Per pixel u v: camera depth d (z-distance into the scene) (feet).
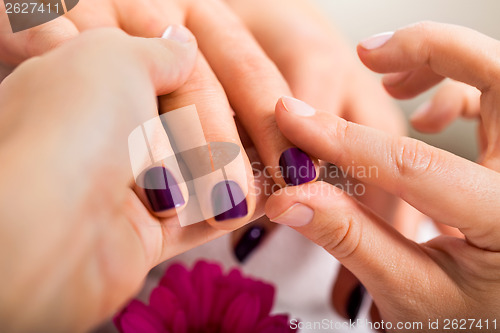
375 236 0.86
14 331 0.68
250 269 1.16
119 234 0.76
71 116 0.72
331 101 1.11
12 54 0.90
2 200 0.68
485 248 0.85
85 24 0.97
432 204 0.84
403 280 0.87
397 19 1.49
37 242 0.68
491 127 0.92
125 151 0.76
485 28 1.42
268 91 0.92
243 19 1.16
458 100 1.19
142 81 0.79
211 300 0.95
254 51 0.96
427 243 0.93
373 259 0.86
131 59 0.78
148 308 0.91
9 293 0.68
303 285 1.16
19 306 0.68
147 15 0.98
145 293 1.05
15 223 0.68
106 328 0.94
